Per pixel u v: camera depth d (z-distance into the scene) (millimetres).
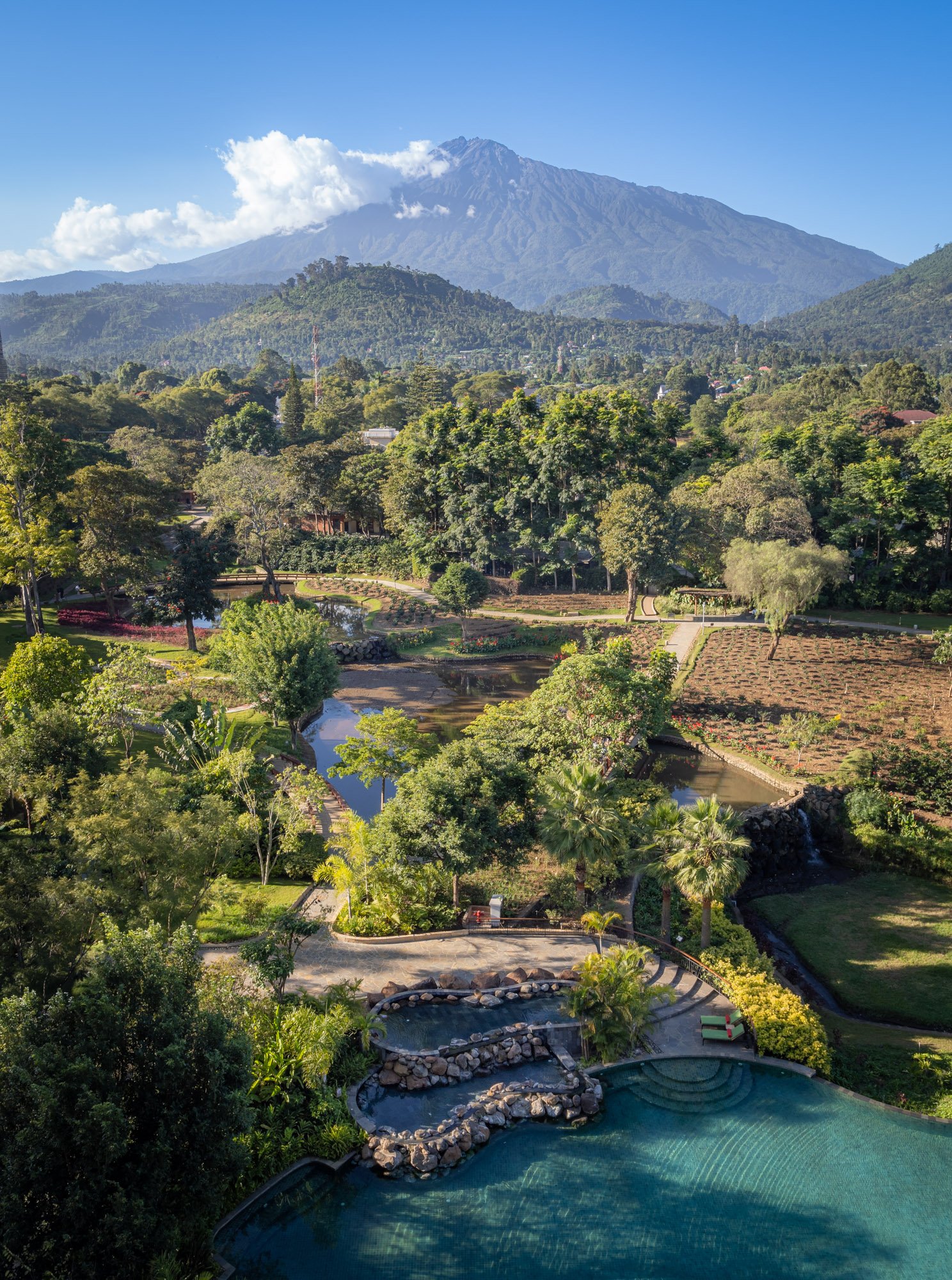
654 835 41125
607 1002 32781
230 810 42750
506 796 42406
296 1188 26953
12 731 47000
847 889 49094
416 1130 28781
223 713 59156
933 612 101125
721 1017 34594
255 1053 28844
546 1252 24844
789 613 83938
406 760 50500
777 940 44344
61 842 34781
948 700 71812
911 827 51406
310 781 50875
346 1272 24109
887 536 108562
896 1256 24781
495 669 87250
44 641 53656
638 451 115312
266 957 31938
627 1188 27172
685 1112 30266
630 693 54844
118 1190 19656
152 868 32625
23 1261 18562
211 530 91938
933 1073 32969
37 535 76250
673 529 96438
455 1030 33875
